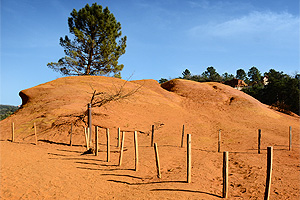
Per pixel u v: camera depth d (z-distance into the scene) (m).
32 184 7.75
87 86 32.59
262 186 8.39
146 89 39.03
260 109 35.34
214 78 103.88
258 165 11.65
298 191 7.88
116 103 28.86
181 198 6.68
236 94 41.88
